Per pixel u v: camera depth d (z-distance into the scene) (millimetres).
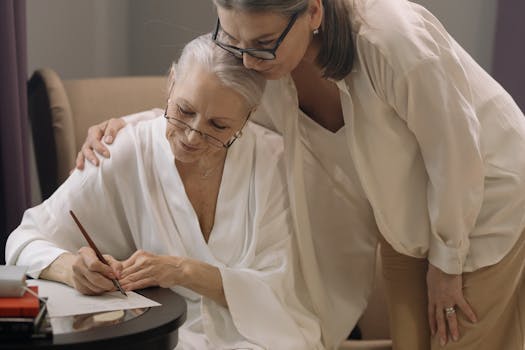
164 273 1845
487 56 3338
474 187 1923
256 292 1938
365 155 1960
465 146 1875
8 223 2424
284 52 1711
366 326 2521
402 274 2137
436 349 2092
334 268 2176
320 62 1844
